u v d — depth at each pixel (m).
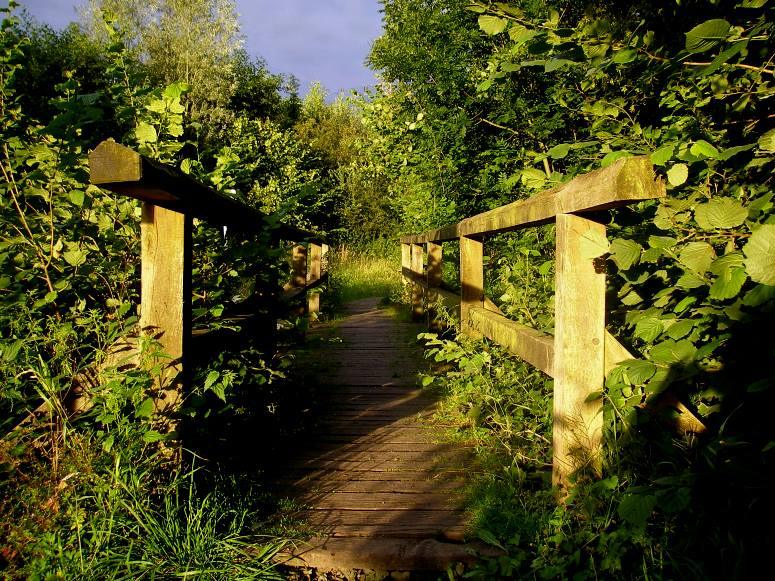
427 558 2.32
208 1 20.08
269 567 2.13
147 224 2.37
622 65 2.35
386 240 18.70
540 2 4.53
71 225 2.91
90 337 2.73
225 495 2.57
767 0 1.80
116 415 2.20
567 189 2.30
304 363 6.32
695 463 2.10
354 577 2.33
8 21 2.91
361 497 2.93
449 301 5.82
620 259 2.02
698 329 2.03
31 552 1.98
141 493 2.13
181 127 3.33
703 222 1.82
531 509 2.51
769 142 1.72
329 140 24.72
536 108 6.26
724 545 1.80
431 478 3.18
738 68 2.12
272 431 3.70
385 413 4.50
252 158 15.85
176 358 2.38
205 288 3.39
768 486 1.71
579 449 2.36
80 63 14.64
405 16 7.68
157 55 19.55
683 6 2.70
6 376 2.36
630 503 1.73
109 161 1.83
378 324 9.30
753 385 1.64
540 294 3.80
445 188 7.83
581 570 2.03
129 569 1.92
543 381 3.39
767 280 1.53
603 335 2.37
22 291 2.67
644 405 2.30
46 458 2.26
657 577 1.80
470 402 4.06
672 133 2.45
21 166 3.02
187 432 2.50
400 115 8.63
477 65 7.11
